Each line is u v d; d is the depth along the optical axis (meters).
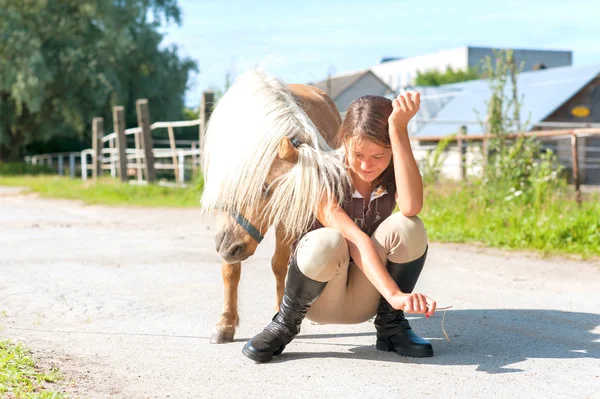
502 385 3.32
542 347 3.98
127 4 36.03
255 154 3.54
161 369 3.60
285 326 3.71
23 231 9.80
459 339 4.16
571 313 4.82
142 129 16.56
